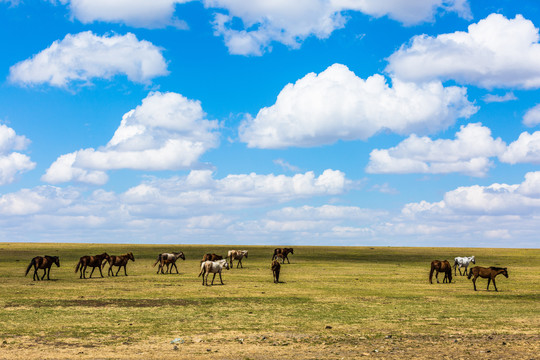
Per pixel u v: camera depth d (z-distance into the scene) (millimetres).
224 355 15773
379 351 16422
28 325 20266
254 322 21906
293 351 16406
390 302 28422
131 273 46500
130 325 20781
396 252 104688
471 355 15875
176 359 15203
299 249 113562
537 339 18578
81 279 39719
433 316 23797
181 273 46750
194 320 22203
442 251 111875
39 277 40656
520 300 29844
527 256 88188
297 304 27297
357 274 48125
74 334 18750
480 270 35188
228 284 36906
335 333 19609
